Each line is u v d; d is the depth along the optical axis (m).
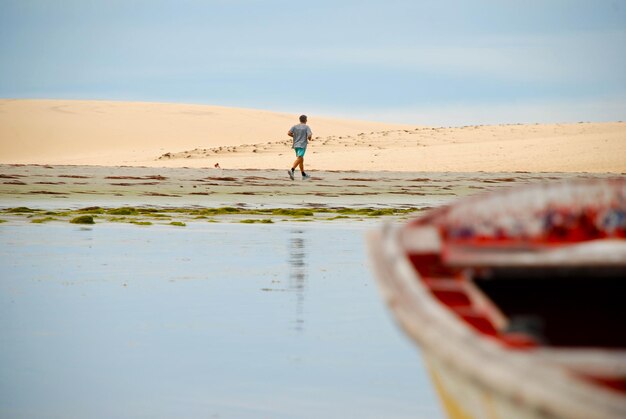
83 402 11.52
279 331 15.34
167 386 12.13
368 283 20.48
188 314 16.59
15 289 19.09
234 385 12.22
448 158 104.81
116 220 36.53
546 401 5.86
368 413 11.14
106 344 14.30
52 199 48.19
